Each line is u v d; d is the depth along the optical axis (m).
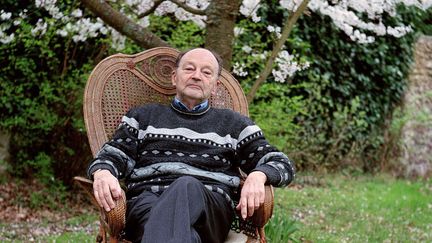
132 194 3.17
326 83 9.02
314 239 5.13
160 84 3.65
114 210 2.74
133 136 3.21
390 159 9.83
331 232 5.54
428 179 9.55
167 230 2.66
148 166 3.16
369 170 9.79
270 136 7.10
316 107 9.14
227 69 4.26
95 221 5.85
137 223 2.96
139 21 5.12
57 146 6.92
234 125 3.31
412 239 5.38
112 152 3.10
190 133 3.22
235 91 3.73
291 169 3.10
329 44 9.04
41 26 5.48
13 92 7.07
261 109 6.85
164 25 6.38
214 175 3.14
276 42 4.53
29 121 6.97
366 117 9.66
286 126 7.16
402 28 5.25
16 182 6.94
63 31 5.54
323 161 9.27
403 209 6.90
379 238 5.36
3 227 5.38
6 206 6.23
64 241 4.86
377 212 6.61
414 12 9.77
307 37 8.80
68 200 6.71
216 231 2.97
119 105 3.47
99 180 2.81
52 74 7.08
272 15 8.29
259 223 2.97
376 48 9.52
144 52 3.65
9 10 6.79
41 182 6.93
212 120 3.29
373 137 9.75
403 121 9.80
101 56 6.96
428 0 4.80
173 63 3.70
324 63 9.07
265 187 2.94
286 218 4.73
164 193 2.81
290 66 5.20
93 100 3.38
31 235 5.13
